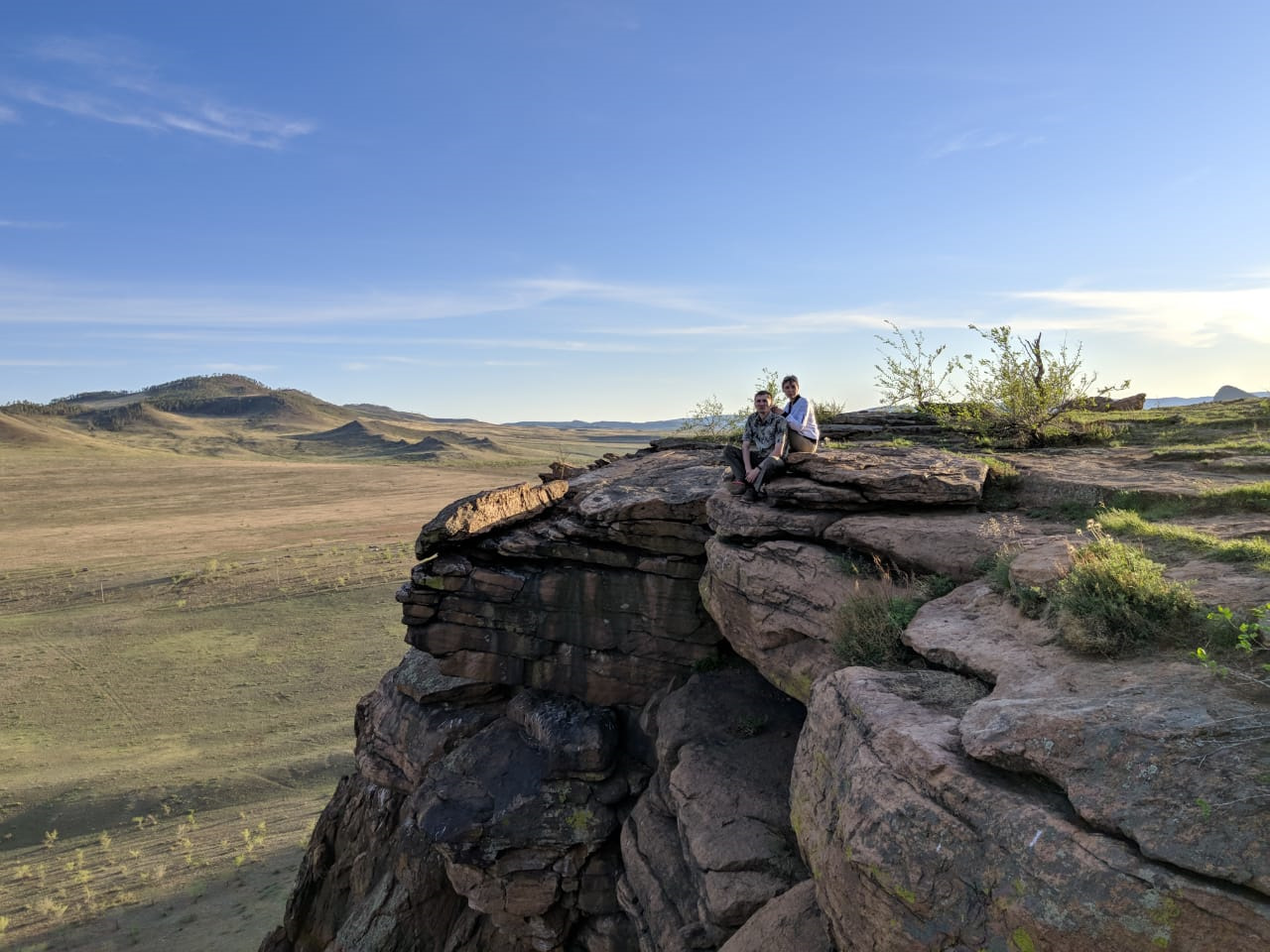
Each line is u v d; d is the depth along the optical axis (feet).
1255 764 12.57
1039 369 50.34
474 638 45.09
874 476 32.12
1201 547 22.66
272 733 141.08
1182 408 69.26
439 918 42.96
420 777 45.14
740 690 39.19
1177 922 11.46
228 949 75.10
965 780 14.97
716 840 30.19
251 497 508.94
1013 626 21.20
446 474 643.86
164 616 222.28
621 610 42.63
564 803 39.45
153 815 111.04
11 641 201.67
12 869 97.71
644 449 62.64
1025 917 12.85
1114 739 14.06
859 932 15.75
